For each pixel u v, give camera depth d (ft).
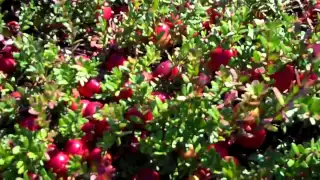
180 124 0.85
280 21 0.96
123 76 0.96
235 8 1.09
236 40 0.99
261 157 0.86
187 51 0.97
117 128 0.87
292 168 0.81
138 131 0.91
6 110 0.96
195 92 0.84
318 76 0.83
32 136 0.86
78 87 0.99
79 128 0.90
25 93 0.97
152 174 0.88
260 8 1.11
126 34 1.08
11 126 0.99
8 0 1.31
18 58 1.01
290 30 0.96
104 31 1.08
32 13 1.16
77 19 1.16
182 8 1.11
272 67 0.88
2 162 0.85
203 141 0.85
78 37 1.19
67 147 0.90
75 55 1.15
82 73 0.97
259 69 0.88
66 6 1.12
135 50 1.09
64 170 0.88
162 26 1.08
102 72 1.07
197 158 0.85
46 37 1.17
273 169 0.82
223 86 0.86
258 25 0.96
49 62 1.01
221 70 0.85
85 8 1.18
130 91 0.95
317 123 0.92
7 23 1.25
